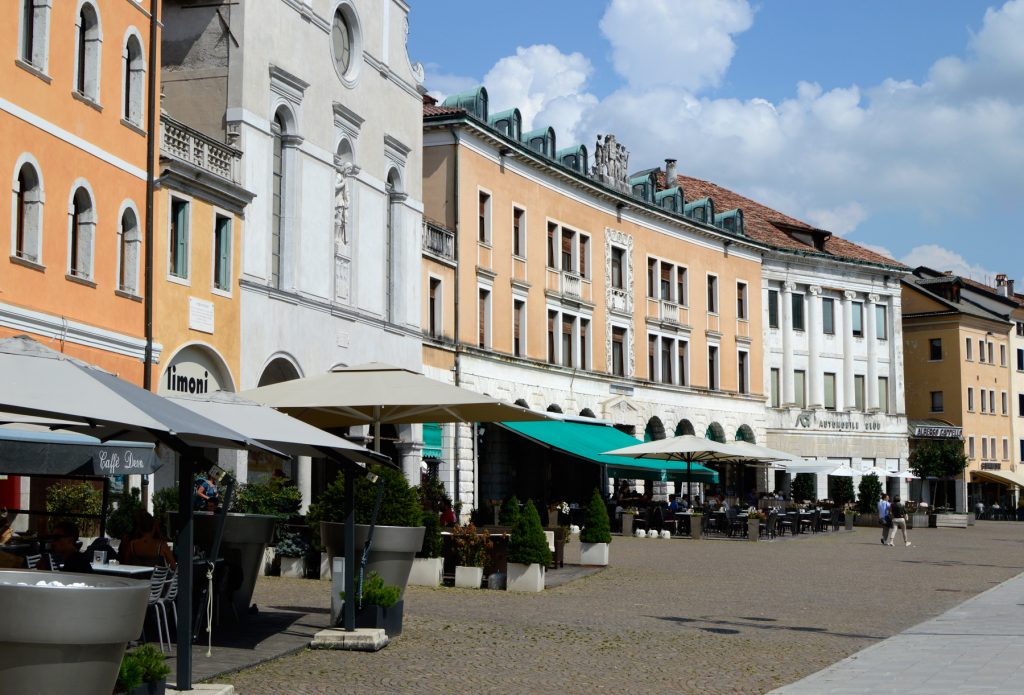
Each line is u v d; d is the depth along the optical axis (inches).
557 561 1110.4
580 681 518.6
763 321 2657.5
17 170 883.4
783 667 566.9
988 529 2485.2
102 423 392.8
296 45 1305.4
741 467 2576.3
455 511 1550.2
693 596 914.1
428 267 1656.0
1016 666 561.0
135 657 368.2
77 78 971.9
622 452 1761.8
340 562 605.0
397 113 1552.7
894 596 941.2
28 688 293.4
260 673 505.7
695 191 2856.8
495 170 1840.6
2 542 677.9
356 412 827.4
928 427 3134.8
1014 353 3528.5
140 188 1048.2
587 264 2103.8
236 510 911.0
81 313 957.8
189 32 1229.7
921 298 3312.0
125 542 620.1
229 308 1174.3
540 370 1931.6
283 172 1294.3
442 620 702.5
